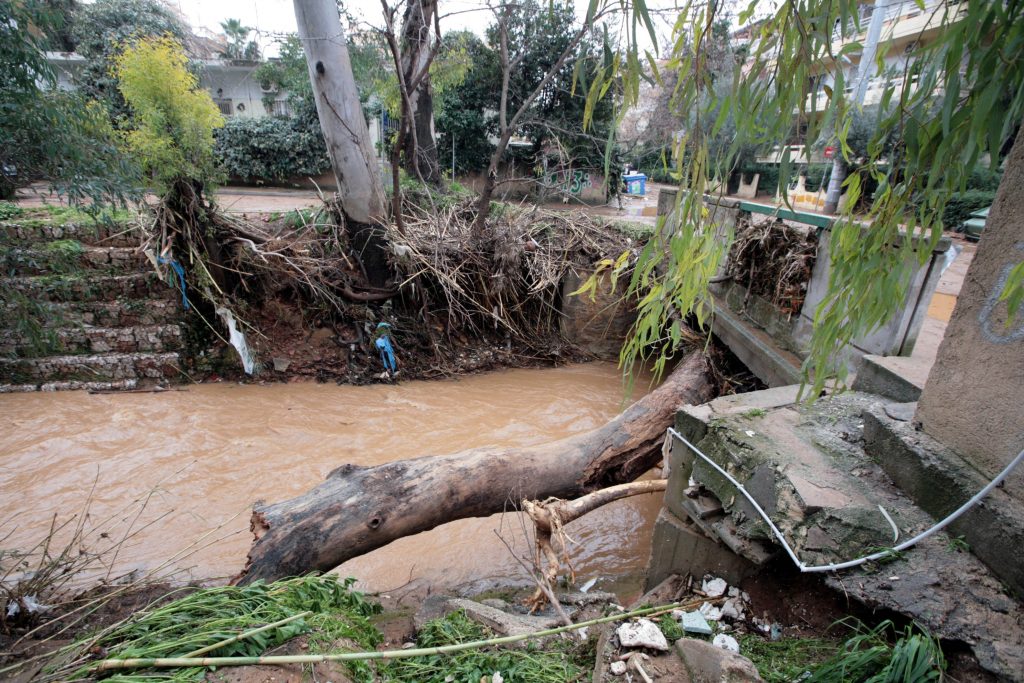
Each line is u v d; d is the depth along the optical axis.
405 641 3.11
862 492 2.77
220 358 7.95
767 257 6.25
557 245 9.73
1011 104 1.34
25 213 7.91
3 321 4.62
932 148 1.59
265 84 16.41
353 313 8.62
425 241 9.12
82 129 3.98
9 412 6.61
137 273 7.63
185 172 7.34
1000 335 2.41
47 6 3.75
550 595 3.29
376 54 8.98
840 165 9.52
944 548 2.46
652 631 2.49
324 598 2.82
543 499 4.60
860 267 1.82
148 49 6.80
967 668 2.12
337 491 3.91
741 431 3.23
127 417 6.71
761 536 2.85
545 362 9.48
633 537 5.29
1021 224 2.30
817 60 1.30
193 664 1.95
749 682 2.12
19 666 2.18
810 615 2.88
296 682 2.00
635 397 8.21
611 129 1.41
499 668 2.60
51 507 5.09
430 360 8.90
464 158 15.74
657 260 1.83
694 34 1.42
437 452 6.43
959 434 2.64
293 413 7.14
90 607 3.54
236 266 8.10
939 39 1.40
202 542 4.79
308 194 15.31
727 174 1.55
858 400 3.69
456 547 5.01
